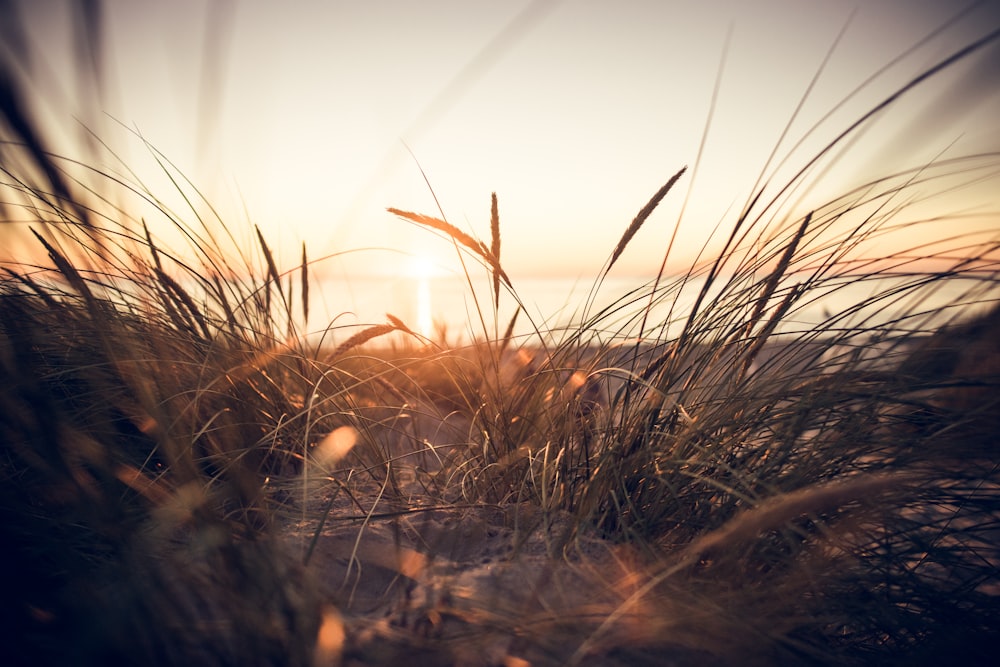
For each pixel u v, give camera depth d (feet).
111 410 2.95
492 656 2.17
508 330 3.35
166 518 2.29
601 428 3.12
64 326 2.93
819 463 2.66
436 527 2.90
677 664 2.18
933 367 2.67
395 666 2.09
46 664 1.91
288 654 1.91
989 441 2.52
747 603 2.36
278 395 3.49
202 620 2.15
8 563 2.14
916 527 2.55
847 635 2.43
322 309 3.85
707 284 2.81
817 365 2.81
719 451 2.79
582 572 2.48
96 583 2.18
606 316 3.15
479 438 3.50
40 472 2.37
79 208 1.82
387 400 4.11
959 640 2.27
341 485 2.81
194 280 3.20
